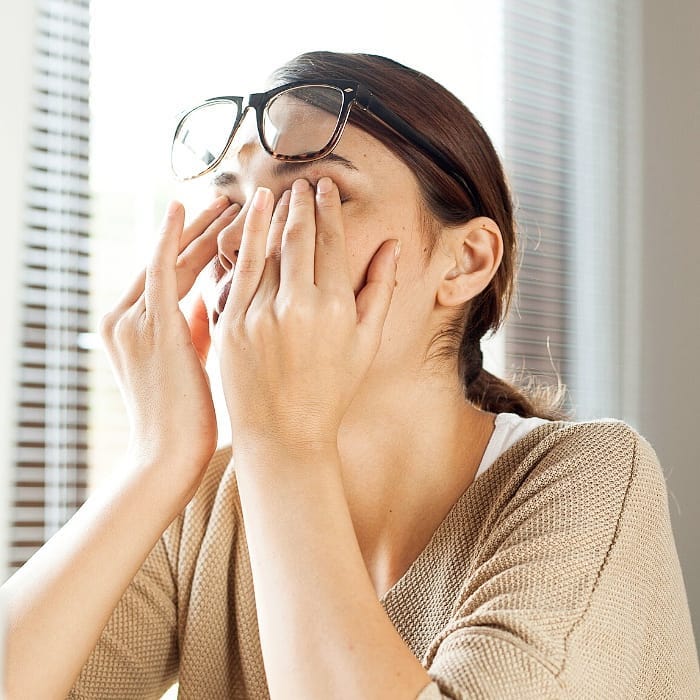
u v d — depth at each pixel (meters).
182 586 1.06
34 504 1.46
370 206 0.89
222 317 0.82
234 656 1.05
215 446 0.89
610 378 1.97
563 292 1.98
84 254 1.52
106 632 1.01
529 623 0.69
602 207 2.01
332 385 0.79
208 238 0.94
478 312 1.08
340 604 0.68
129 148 1.57
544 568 0.75
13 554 1.43
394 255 0.88
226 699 1.04
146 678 1.04
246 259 0.83
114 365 0.93
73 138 1.51
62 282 1.49
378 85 0.94
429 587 0.91
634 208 2.00
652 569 0.84
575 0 2.04
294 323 0.78
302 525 0.72
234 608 1.05
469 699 0.64
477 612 0.73
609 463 0.87
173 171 1.02
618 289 1.99
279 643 0.68
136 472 0.87
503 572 0.76
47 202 1.48
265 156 0.91
